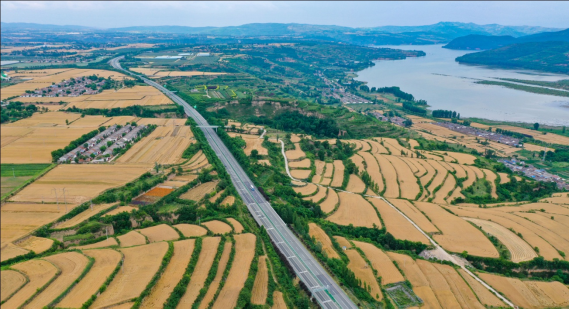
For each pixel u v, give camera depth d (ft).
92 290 465.06
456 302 512.22
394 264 593.42
